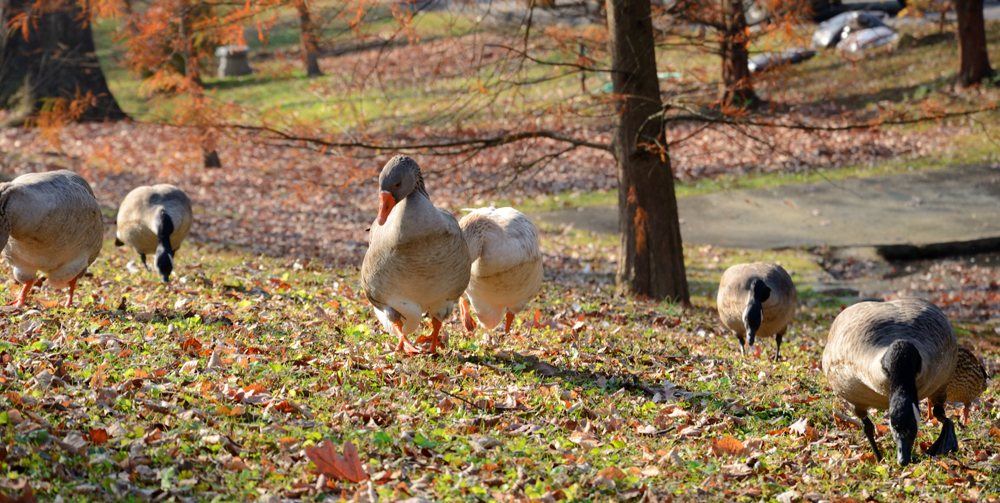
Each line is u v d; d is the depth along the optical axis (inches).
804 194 933.2
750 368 333.1
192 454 180.2
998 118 1035.3
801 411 275.9
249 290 380.8
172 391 213.9
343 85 1269.7
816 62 1301.7
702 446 228.2
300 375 244.4
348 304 363.6
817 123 1084.5
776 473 213.6
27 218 265.1
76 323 272.5
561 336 336.8
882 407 231.9
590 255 741.3
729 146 1101.1
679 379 298.4
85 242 293.6
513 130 508.7
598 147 528.7
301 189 495.8
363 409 219.6
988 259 748.6
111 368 226.7
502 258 274.4
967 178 940.0
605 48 528.1
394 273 237.1
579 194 959.6
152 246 433.4
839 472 218.8
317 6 419.8
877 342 217.8
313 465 181.0
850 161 1009.5
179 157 1042.1
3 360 223.5
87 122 1181.7
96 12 468.8
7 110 1202.0
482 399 239.0
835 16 1370.6
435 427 212.4
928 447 251.6
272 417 206.5
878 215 853.8
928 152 1021.8
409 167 222.1
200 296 350.3
